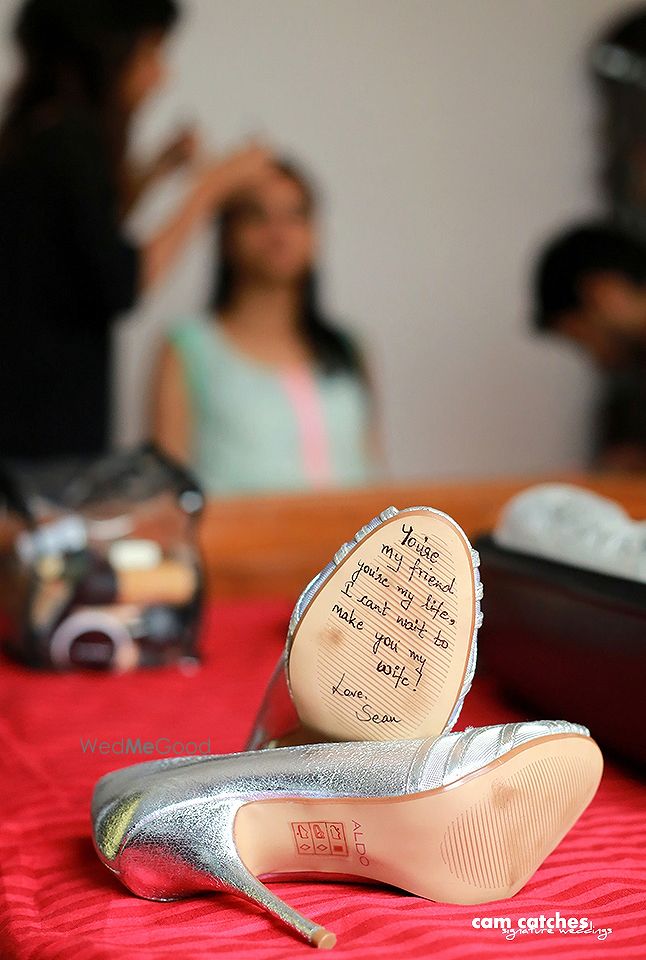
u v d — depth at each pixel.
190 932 0.74
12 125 2.10
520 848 0.75
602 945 0.73
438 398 3.25
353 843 0.76
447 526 0.76
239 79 2.97
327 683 0.77
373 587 0.77
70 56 2.20
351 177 3.11
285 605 1.41
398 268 3.18
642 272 3.28
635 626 0.88
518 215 3.28
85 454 1.96
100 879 0.80
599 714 0.92
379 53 3.11
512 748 0.73
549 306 3.30
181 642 1.19
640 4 3.22
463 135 3.21
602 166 3.28
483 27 3.20
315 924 0.73
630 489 2.33
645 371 3.31
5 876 0.80
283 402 2.93
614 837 0.84
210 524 1.79
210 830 0.76
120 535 1.18
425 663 0.76
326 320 3.07
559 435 3.34
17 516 1.17
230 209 2.94
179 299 2.87
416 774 0.74
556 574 0.96
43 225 1.83
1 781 0.93
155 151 2.87
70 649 1.17
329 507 1.97
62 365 1.89
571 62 3.26
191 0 2.89
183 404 2.86
